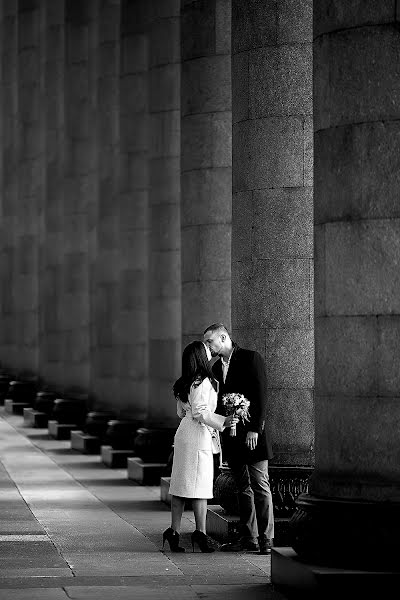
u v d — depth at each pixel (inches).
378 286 670.5
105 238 1777.8
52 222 2188.7
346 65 679.1
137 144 1610.5
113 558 812.0
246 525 844.0
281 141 930.7
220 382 855.1
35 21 2460.6
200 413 830.5
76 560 802.8
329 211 687.1
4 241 2677.2
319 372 698.8
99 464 1505.9
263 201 933.2
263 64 934.4
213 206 1159.0
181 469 839.7
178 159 1395.2
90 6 2018.9
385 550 657.0
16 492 1202.6
